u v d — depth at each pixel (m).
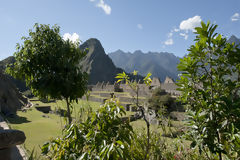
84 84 6.25
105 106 2.00
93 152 1.67
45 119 12.92
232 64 1.76
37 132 7.81
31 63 5.95
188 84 1.95
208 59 1.78
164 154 2.25
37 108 25.55
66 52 6.44
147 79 1.89
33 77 6.07
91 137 1.77
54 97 5.92
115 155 1.49
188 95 1.96
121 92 56.66
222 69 1.83
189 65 1.81
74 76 6.00
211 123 1.69
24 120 12.20
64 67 5.88
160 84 45.44
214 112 1.75
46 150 1.84
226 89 1.89
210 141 1.65
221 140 1.85
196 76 1.89
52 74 5.83
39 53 5.99
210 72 1.85
